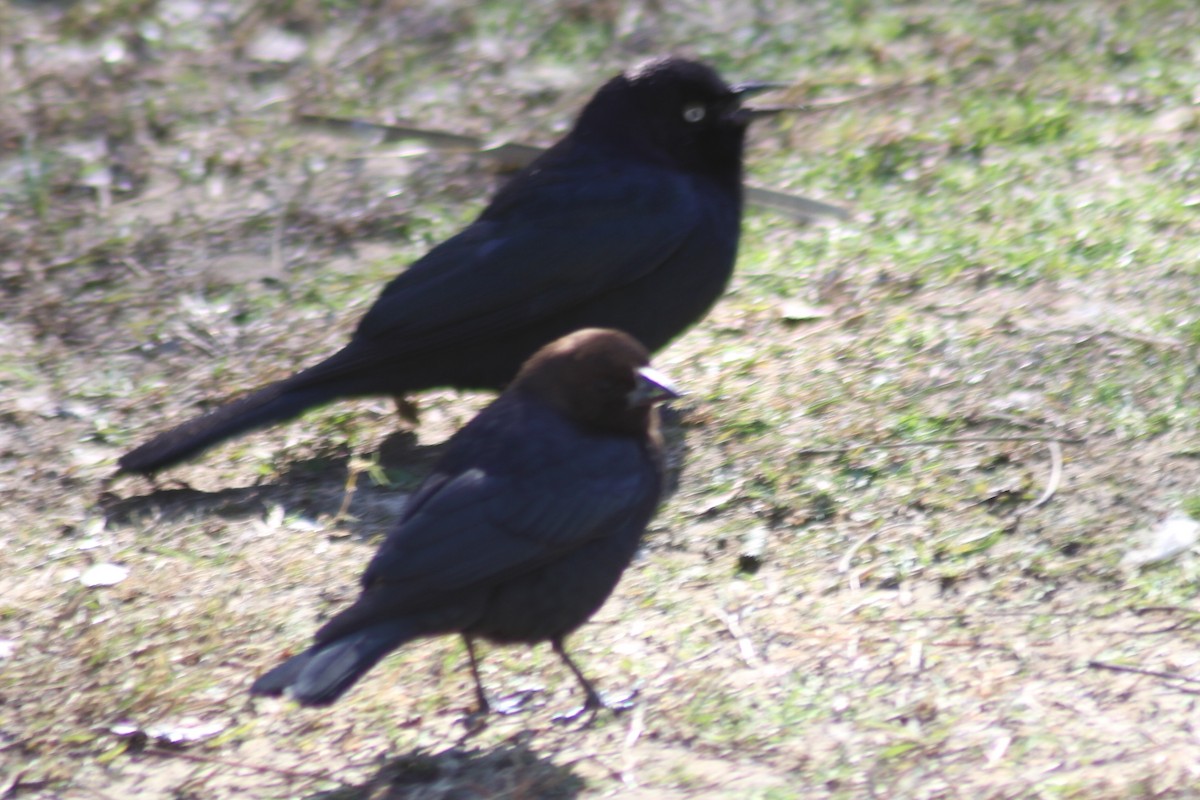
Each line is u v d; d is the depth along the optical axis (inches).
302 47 676.7
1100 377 417.4
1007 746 303.1
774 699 326.0
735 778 304.0
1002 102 581.6
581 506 318.7
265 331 499.5
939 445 402.3
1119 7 634.2
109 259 547.8
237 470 435.5
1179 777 287.3
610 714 328.2
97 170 604.1
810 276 493.4
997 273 472.7
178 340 498.9
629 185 430.3
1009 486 383.6
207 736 335.3
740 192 452.4
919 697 321.1
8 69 673.0
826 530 380.8
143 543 406.6
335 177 589.6
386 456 438.0
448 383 426.9
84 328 509.4
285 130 622.5
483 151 577.6
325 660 286.2
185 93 651.5
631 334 434.0
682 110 440.1
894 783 296.8
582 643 352.2
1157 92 573.0
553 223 424.8
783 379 441.4
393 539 308.7
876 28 645.3
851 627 346.6
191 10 703.7
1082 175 526.6
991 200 520.4
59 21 701.3
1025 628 339.6
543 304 420.5
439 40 669.9
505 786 309.7
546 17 672.4
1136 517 367.9
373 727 333.4
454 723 331.9
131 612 378.0
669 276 430.9
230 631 366.9
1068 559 358.9
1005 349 434.3
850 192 541.0
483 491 315.6
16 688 355.3
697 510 393.4
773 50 641.6
